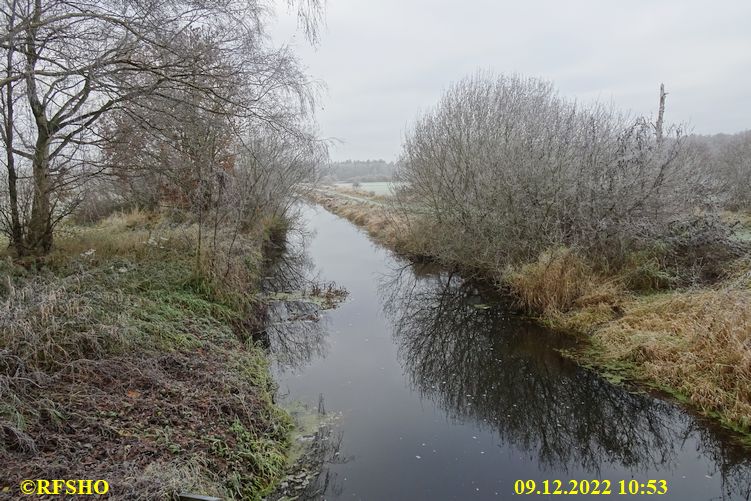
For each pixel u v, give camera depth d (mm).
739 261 9328
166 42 6633
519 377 7805
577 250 10219
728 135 28781
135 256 9180
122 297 6641
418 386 7547
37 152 8070
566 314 9500
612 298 9445
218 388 5691
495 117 13906
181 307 7844
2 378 4133
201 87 6875
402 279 14734
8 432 3867
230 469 4543
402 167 18234
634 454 5777
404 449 5699
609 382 7062
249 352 7512
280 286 13180
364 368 8148
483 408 6895
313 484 4898
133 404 4801
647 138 10242
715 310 7230
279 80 8469
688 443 5809
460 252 13711
